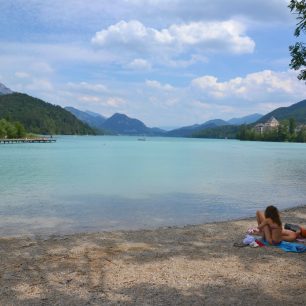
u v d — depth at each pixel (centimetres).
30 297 834
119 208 2222
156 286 899
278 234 1262
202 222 1858
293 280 942
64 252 1208
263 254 1170
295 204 2409
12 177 3906
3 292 862
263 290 876
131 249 1245
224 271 1009
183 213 2089
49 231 1620
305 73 1138
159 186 3284
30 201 2441
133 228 1708
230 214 2078
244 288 888
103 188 3125
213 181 3688
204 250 1230
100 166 5416
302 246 1203
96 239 1395
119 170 4809
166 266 1055
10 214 2005
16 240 1388
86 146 13850
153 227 1734
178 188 3158
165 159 7200
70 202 2412
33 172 4444
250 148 13662
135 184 3416
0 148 11388
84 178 3859
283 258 1127
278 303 804
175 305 792
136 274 985
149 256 1159
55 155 8069
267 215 1281
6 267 1047
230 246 1281
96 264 1075
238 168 5284
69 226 1731
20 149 10812
